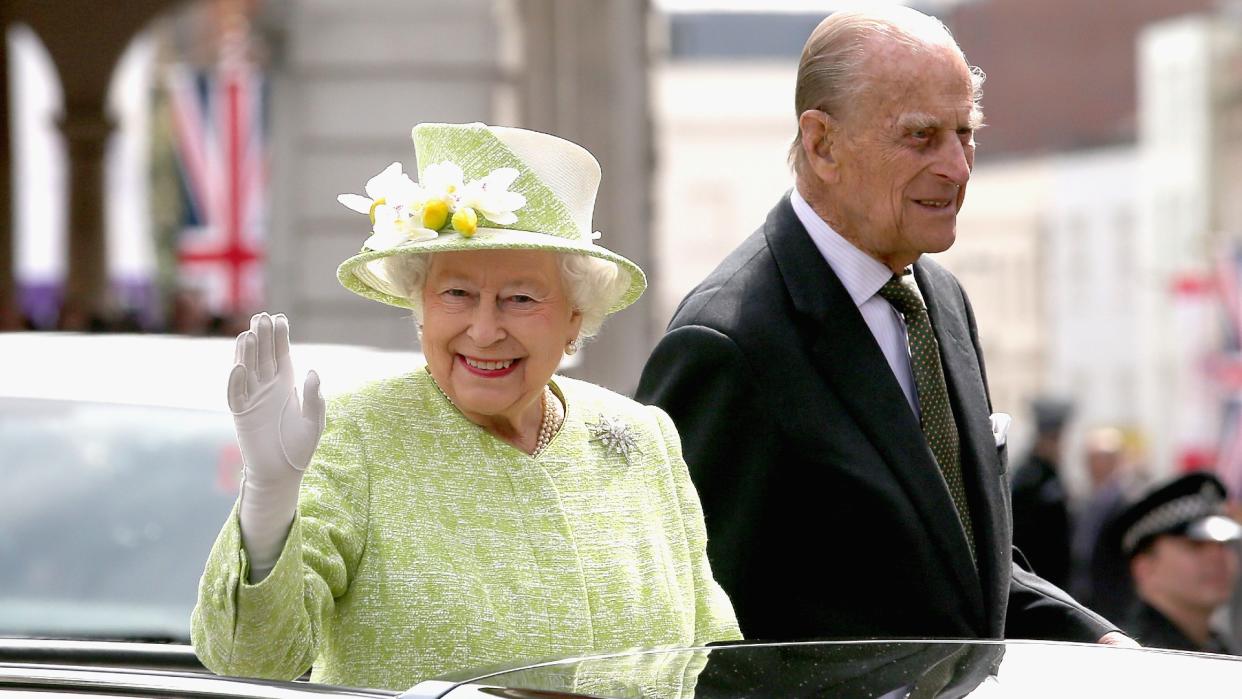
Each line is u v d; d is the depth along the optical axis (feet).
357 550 35.29
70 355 63.31
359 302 163.63
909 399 45.75
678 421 44.14
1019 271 460.55
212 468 56.85
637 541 38.11
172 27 271.90
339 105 163.94
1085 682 30.19
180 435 58.03
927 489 43.73
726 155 534.78
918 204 44.11
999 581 45.47
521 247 35.83
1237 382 328.70
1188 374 351.25
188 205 173.78
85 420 58.54
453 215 36.01
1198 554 78.28
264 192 173.06
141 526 54.95
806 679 30.17
